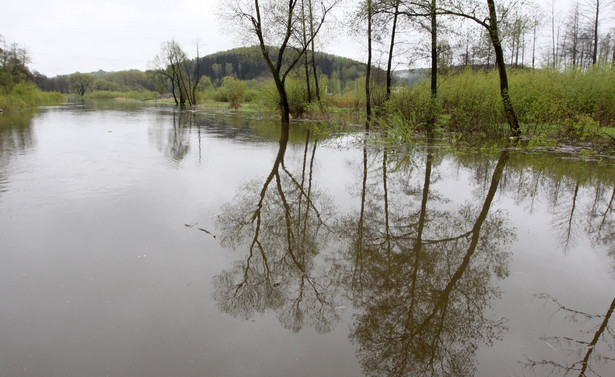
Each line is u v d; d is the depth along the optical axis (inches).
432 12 545.6
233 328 105.9
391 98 697.6
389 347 101.3
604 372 92.9
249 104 1612.9
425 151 455.8
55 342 97.0
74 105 1775.3
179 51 2208.4
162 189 246.1
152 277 132.4
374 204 233.3
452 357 98.1
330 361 94.0
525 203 241.1
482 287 135.3
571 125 506.0
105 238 164.6
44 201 212.8
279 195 244.7
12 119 791.1
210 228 181.6
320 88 1095.6
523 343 104.4
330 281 136.9
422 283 137.6
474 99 606.5
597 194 263.7
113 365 89.3
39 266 137.5
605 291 133.1
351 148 473.4
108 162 326.6
